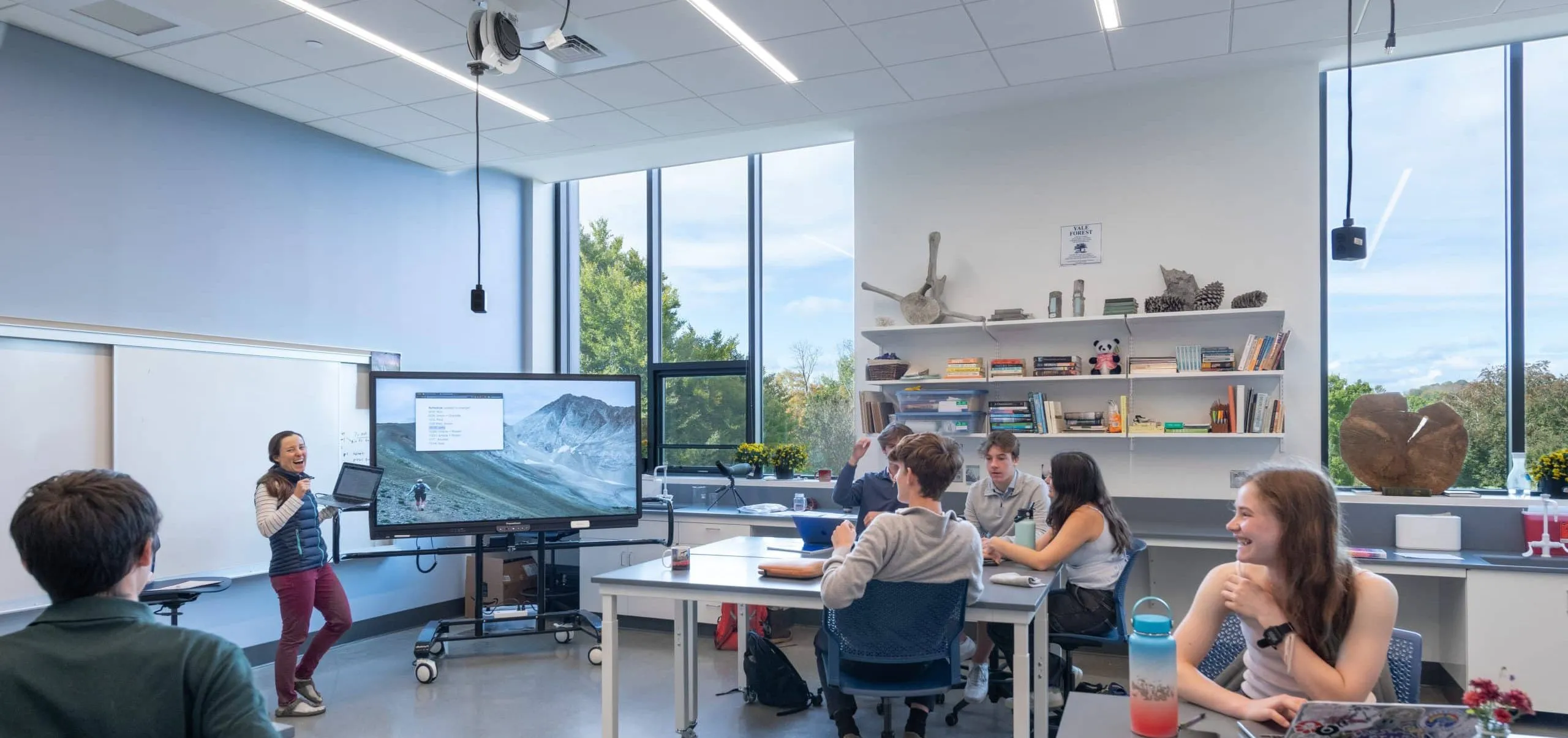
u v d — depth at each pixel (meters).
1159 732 1.58
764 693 4.20
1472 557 4.09
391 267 5.88
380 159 5.84
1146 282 5.05
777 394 6.33
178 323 4.62
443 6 3.81
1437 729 1.30
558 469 5.25
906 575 2.85
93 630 1.27
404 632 5.80
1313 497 1.77
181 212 4.66
